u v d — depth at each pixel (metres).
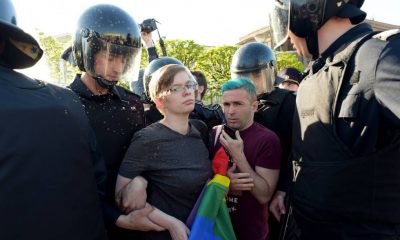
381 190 1.37
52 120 1.30
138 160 1.86
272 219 2.64
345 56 1.41
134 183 1.81
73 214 1.30
